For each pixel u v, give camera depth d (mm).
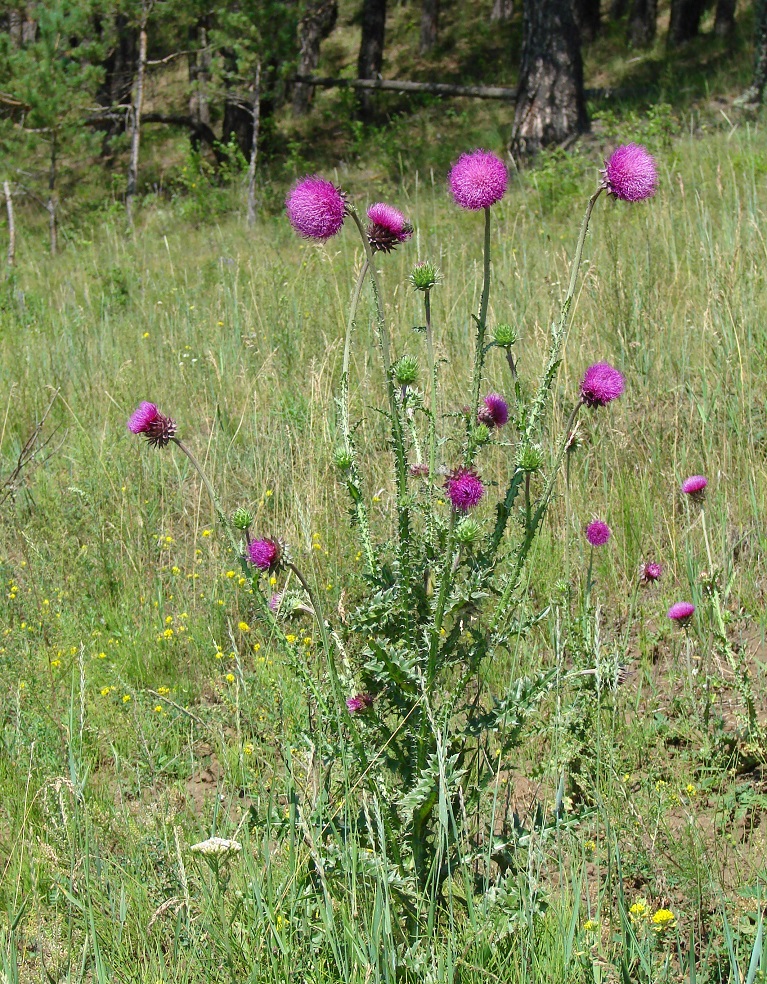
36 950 3260
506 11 33156
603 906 3068
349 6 38375
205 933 2928
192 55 28406
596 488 5637
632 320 6773
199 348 8742
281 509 5918
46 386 8352
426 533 3031
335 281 8977
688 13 25188
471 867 3072
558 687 3367
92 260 15320
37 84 20125
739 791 3525
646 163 2787
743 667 3932
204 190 20953
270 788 3262
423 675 2980
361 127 22312
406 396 3113
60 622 5191
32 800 3787
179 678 4926
